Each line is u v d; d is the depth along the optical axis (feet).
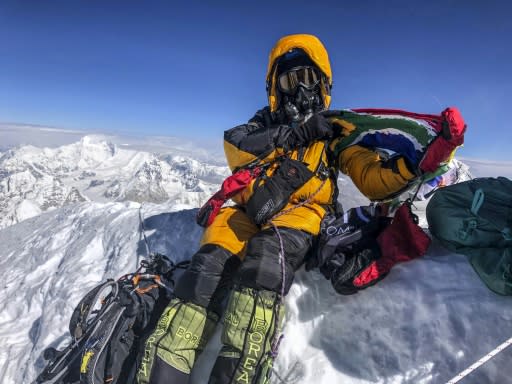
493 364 7.33
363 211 9.56
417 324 8.35
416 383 7.75
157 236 16.60
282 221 9.36
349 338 8.85
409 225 9.14
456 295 8.34
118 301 10.28
